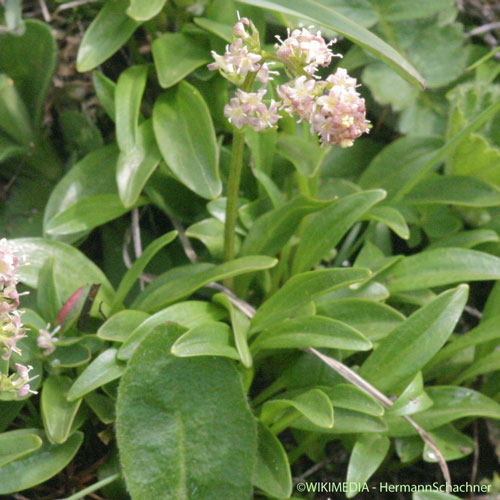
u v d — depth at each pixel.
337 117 0.47
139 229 0.54
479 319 0.55
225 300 0.51
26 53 0.54
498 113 0.55
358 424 0.50
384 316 0.51
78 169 0.54
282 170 0.55
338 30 0.48
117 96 0.53
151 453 0.50
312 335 0.50
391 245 0.54
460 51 0.56
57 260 0.52
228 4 0.54
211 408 0.50
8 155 0.55
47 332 0.50
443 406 0.51
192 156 0.52
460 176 0.53
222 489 0.50
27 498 0.51
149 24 0.54
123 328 0.50
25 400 0.51
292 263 0.54
